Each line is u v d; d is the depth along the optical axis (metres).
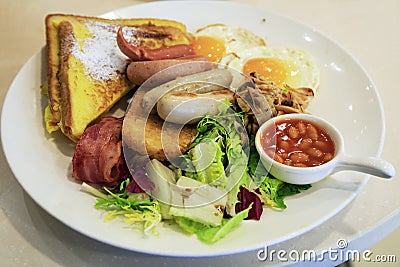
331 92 0.45
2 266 0.33
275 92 0.41
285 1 0.61
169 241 0.32
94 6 0.59
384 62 0.51
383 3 0.60
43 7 0.59
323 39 0.50
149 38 0.48
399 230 0.48
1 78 0.49
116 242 0.31
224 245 0.31
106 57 0.45
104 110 0.42
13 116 0.41
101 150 0.36
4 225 0.35
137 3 0.60
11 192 0.38
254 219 0.34
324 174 0.35
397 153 0.41
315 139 0.37
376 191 0.38
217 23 0.54
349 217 0.36
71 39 0.45
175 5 0.55
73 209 0.34
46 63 0.47
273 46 0.50
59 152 0.39
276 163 0.36
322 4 0.60
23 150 0.39
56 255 0.33
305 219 0.33
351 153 0.39
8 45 0.53
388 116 0.44
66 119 0.40
